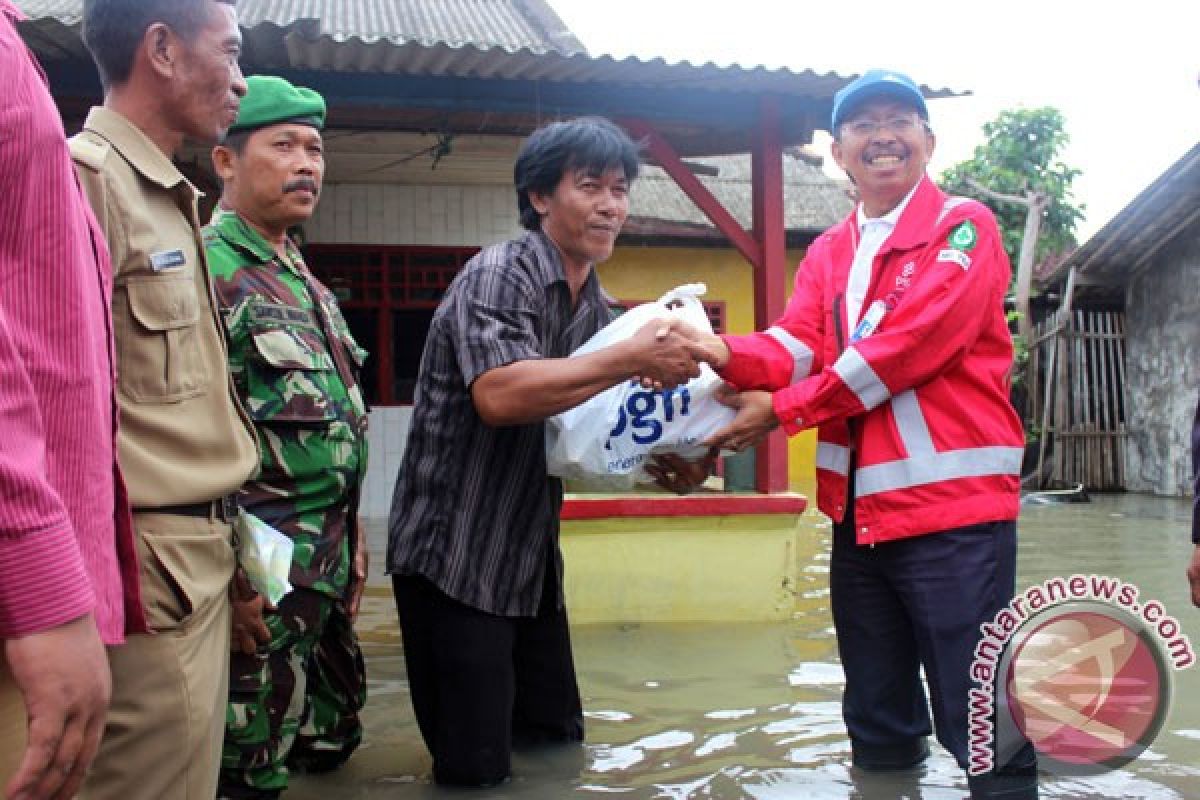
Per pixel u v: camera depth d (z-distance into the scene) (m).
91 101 5.93
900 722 3.14
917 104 2.90
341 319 3.29
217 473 2.12
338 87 6.14
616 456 3.04
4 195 1.43
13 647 1.34
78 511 1.54
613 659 4.54
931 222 2.88
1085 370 13.63
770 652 4.66
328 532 2.90
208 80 2.15
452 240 10.01
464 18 10.06
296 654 2.85
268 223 3.02
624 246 13.50
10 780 1.49
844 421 2.98
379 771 3.23
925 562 2.83
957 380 2.84
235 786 2.77
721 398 3.03
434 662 3.11
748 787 3.05
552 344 3.17
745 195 14.27
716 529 5.30
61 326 1.51
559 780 3.13
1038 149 16.30
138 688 1.96
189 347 2.11
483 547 3.02
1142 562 7.11
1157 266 13.03
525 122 6.93
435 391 3.09
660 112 6.54
